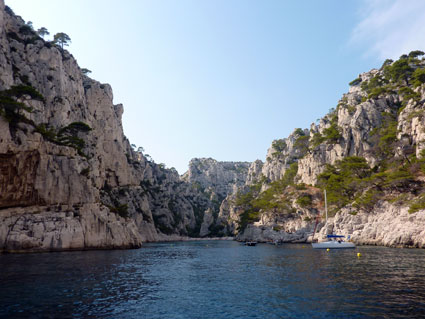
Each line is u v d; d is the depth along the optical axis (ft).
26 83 296.30
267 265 147.13
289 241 388.78
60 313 63.52
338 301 72.08
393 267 124.57
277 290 86.58
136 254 213.05
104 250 239.50
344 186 352.49
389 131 367.66
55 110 316.81
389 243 244.22
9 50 296.92
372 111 418.92
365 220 291.17
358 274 109.70
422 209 231.71
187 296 80.28
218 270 131.95
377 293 78.79
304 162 497.87
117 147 465.06
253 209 522.88
